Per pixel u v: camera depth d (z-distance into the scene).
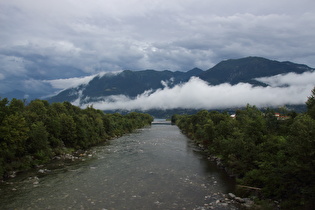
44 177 40.56
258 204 27.53
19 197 30.36
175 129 182.25
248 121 46.44
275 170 27.06
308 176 23.36
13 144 47.59
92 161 54.31
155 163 51.97
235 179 39.50
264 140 39.41
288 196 26.95
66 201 28.91
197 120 121.81
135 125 183.12
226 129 60.62
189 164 51.59
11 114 52.59
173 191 33.00
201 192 32.69
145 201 28.97
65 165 50.31
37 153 53.66
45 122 66.94
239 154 40.03
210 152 64.06
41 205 27.62
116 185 35.62
